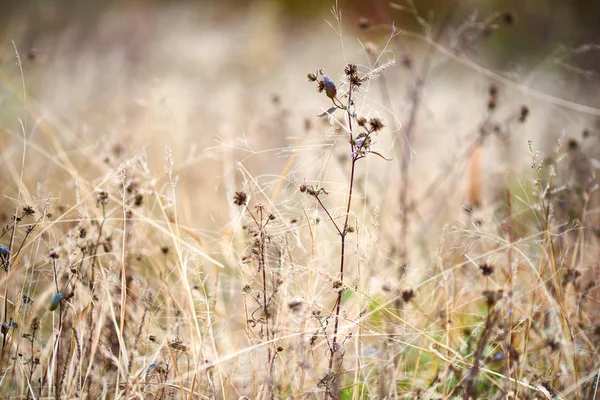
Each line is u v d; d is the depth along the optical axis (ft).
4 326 8.64
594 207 10.11
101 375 8.78
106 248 9.05
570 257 9.59
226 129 12.45
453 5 13.39
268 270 8.82
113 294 9.03
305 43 27.48
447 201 10.66
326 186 10.37
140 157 9.25
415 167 12.55
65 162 10.15
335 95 8.52
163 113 12.53
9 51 15.35
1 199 10.07
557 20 23.21
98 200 8.96
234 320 9.22
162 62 21.71
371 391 8.84
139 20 27.14
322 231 9.91
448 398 8.71
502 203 10.19
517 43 22.49
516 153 12.54
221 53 23.12
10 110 12.72
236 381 8.93
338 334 8.59
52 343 8.86
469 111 15.11
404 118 12.71
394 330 9.10
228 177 10.32
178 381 8.65
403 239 10.00
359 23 10.93
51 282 9.18
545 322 9.17
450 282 9.37
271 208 9.00
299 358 8.79
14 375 8.82
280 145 11.89
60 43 19.52
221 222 10.44
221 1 32.78
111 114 13.85
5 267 8.78
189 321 8.73
